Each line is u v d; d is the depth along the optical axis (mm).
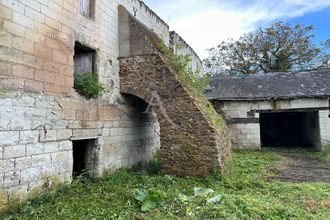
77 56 7402
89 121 7121
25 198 5105
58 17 6160
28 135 5234
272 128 20141
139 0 10742
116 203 5207
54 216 4566
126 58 8664
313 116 15688
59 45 6156
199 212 4324
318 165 10695
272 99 14805
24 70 5207
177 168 7691
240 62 26250
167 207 4789
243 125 15086
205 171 7426
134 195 5418
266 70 25672
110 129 8062
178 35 15172
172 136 7844
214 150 7426
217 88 16406
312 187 6598
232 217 4078
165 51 8844
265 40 25203
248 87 16109
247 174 8430
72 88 6555
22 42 5184
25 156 5148
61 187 6004
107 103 7953
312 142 16203
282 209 4703
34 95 5410
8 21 4902
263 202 5090
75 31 6742
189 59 9273
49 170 5719
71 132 6430
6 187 4738
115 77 8469
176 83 7977
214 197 4891
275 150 15219
